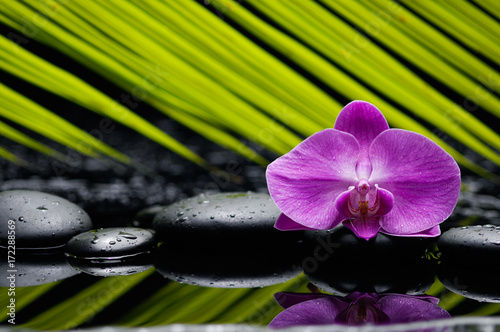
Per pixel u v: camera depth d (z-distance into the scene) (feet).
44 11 2.63
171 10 2.62
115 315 2.57
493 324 2.50
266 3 2.63
